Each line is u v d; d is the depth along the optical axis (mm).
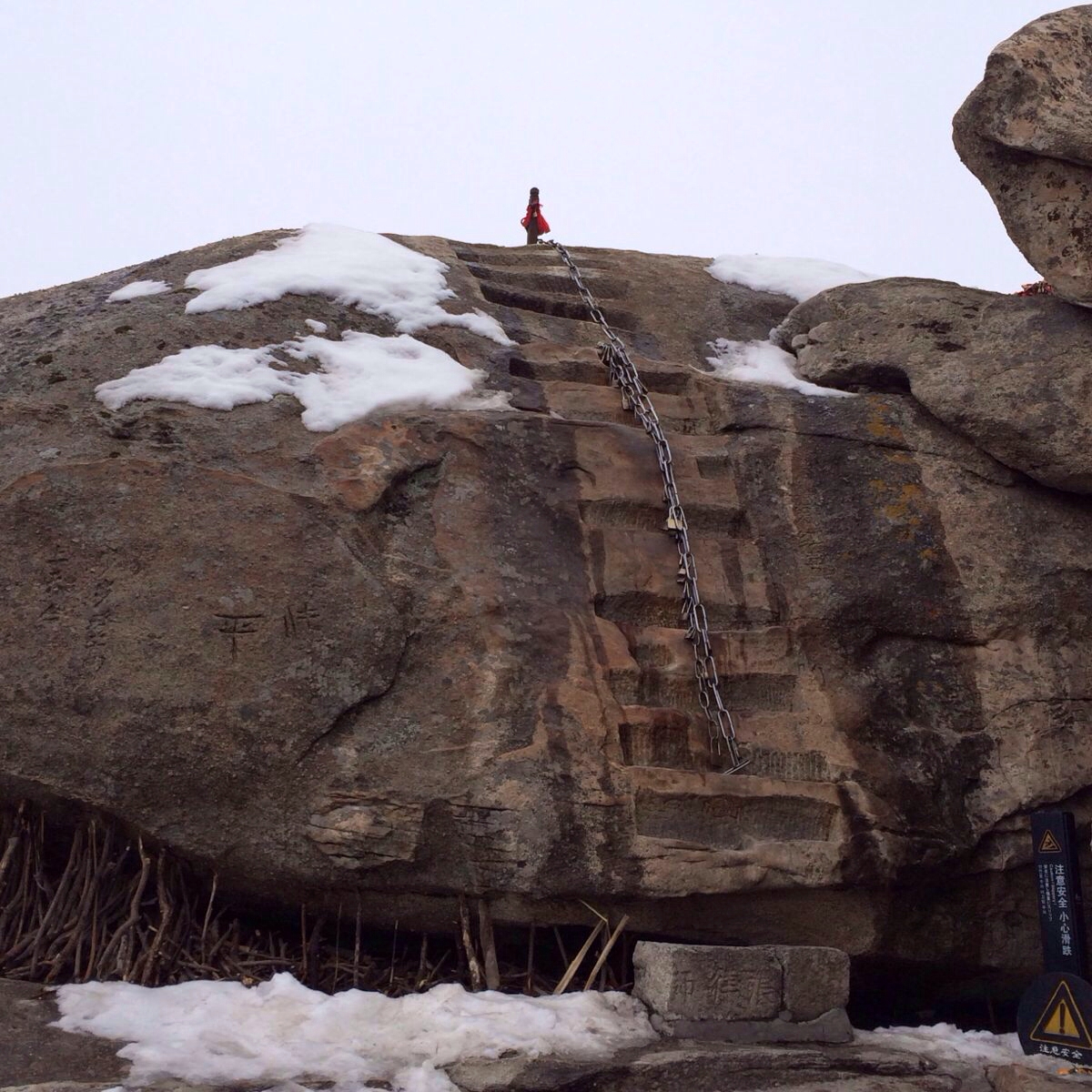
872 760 5250
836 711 5367
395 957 4988
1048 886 4828
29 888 4770
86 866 4730
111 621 4738
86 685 4641
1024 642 5758
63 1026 4074
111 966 4555
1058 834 4832
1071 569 5961
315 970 4762
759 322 7699
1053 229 6148
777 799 5039
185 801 4633
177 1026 4121
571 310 7371
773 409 6410
